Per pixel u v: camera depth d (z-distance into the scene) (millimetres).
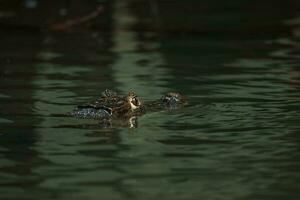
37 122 17297
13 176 13367
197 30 35562
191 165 13961
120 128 16781
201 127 16766
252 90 20859
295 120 17156
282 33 33969
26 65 25969
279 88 21094
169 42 31750
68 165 14008
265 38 32469
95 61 26781
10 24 37438
